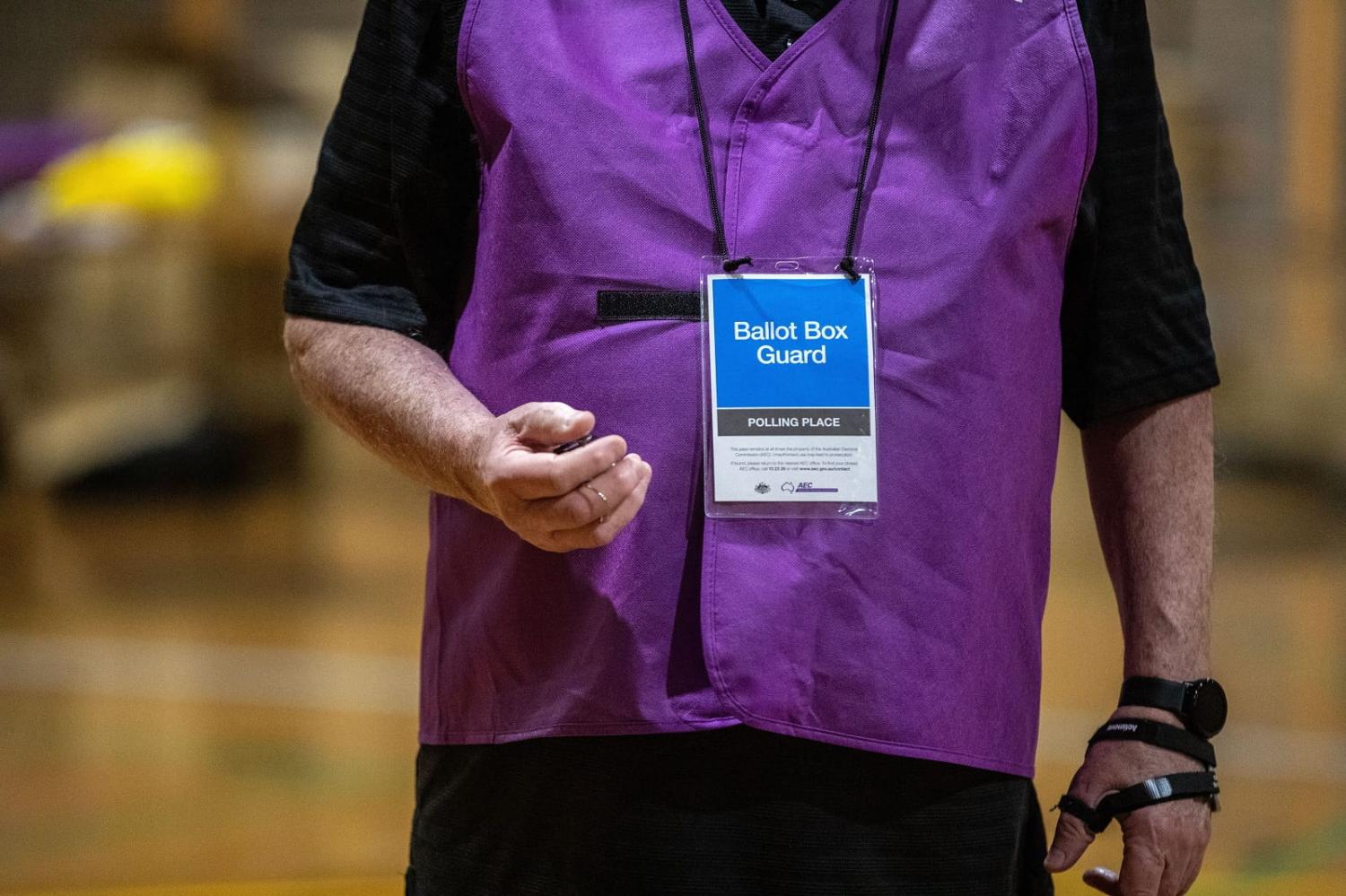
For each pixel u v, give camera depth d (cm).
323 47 2692
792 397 275
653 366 280
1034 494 296
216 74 2519
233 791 877
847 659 274
